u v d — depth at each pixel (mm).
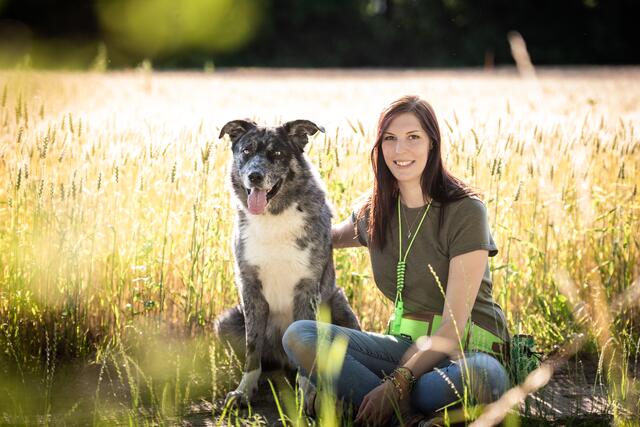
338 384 3887
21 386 4547
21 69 9227
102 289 5246
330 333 3926
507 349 4012
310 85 16438
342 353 3543
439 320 4074
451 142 5938
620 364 4656
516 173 6094
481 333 3973
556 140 6266
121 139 5902
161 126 6480
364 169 6066
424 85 15930
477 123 6887
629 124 6379
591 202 5734
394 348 4051
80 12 31281
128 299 5336
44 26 31312
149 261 5316
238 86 15445
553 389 4520
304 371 4102
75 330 5059
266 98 11984
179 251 5590
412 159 3975
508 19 38031
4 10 31125
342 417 3859
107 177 5648
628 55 37031
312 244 4816
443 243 4008
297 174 4883
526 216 5871
